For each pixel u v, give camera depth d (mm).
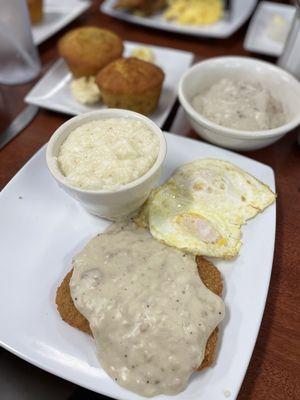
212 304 193
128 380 172
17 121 307
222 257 218
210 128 257
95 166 209
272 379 189
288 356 196
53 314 198
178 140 277
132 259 209
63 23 394
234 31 394
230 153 270
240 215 237
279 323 208
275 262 234
